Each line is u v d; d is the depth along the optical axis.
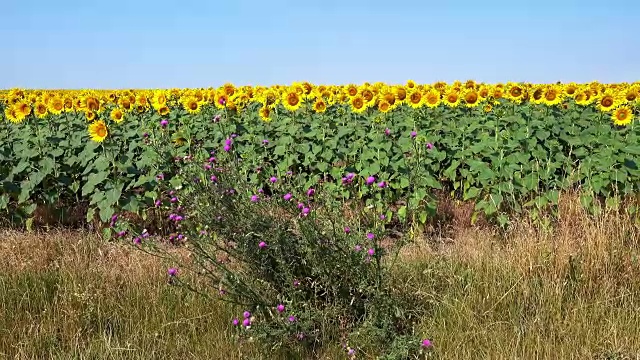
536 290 4.54
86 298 4.68
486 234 6.28
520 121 8.27
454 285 4.66
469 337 4.11
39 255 5.80
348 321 4.31
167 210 6.96
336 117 10.04
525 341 4.01
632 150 7.15
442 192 8.34
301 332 4.07
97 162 7.17
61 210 7.52
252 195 4.58
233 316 4.44
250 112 9.87
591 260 4.89
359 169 7.71
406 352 3.87
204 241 4.54
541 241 5.13
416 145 6.89
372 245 4.25
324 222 4.50
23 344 4.22
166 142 6.84
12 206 7.59
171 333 4.41
